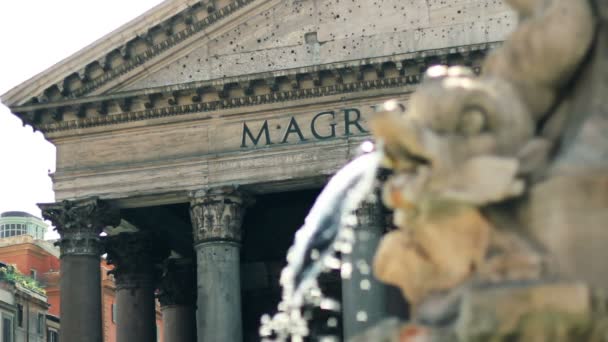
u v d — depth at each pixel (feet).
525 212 13.58
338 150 122.01
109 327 233.35
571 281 12.59
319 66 121.60
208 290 121.08
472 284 13.14
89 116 127.24
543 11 14.66
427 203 13.62
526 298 12.45
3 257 234.79
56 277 235.61
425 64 120.06
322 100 123.34
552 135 14.57
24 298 200.75
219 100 125.18
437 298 13.69
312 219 26.17
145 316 139.85
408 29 121.39
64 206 126.31
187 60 126.31
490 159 13.52
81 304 124.16
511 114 13.97
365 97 122.62
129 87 126.93
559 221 13.30
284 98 123.95
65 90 126.93
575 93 14.70
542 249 13.35
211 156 124.77
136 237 140.26
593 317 12.40
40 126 128.06
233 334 120.06
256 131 124.67
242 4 124.77
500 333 12.55
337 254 111.96
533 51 14.47
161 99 125.70
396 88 121.60
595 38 14.56
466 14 120.37
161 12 124.67
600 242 13.17
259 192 125.39
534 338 12.58
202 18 125.18
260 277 155.43
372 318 111.24
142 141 127.13
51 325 212.84
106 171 126.93
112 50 125.59
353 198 24.50
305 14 124.36
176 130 126.52
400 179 13.96
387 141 13.97
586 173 13.37
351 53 122.42
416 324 13.44
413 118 13.97
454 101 13.83
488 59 15.20
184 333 149.89
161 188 125.39
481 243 13.55
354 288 112.37
